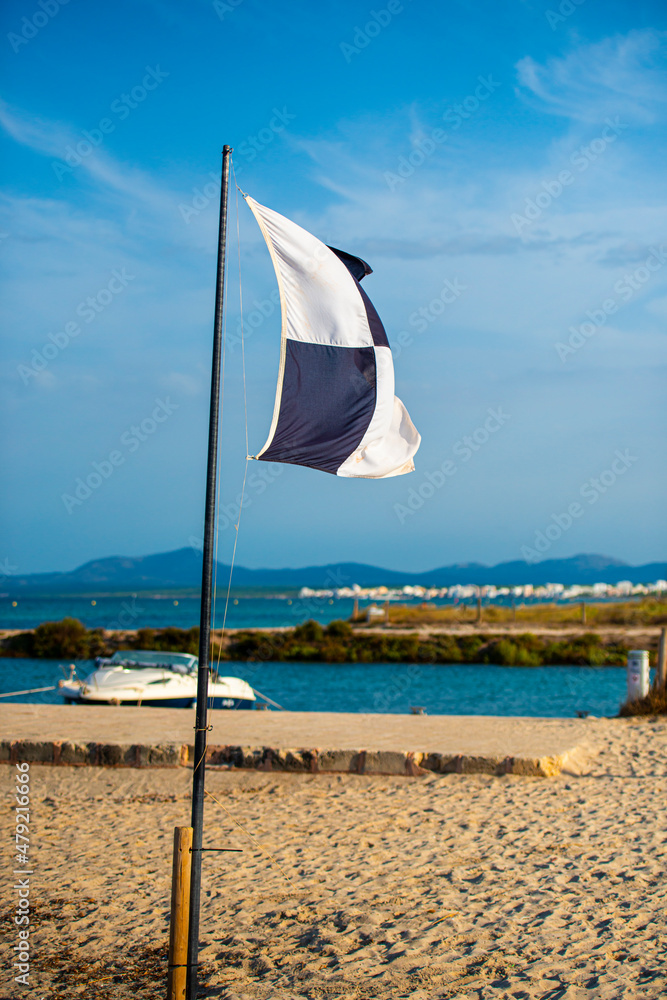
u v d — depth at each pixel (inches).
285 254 192.7
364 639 1648.6
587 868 249.4
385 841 287.3
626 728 481.1
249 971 187.9
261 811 332.5
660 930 200.8
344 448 198.8
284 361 192.2
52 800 351.3
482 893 231.9
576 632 1887.3
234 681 677.3
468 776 374.0
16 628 2500.0
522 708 841.5
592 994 167.5
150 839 295.6
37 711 515.8
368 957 192.1
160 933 212.1
